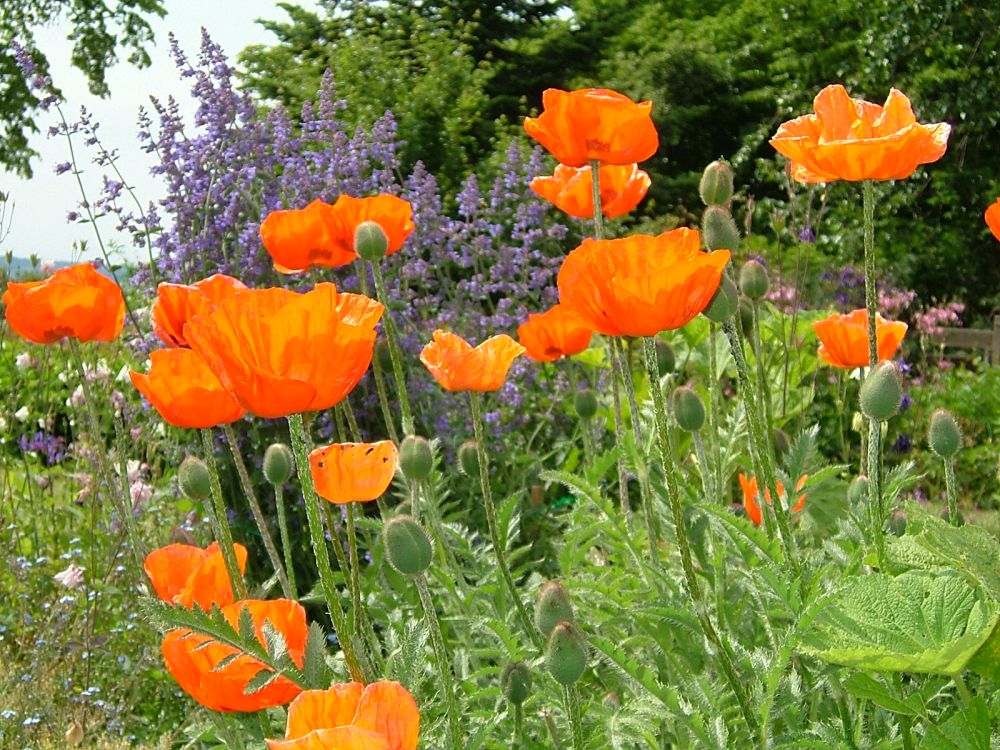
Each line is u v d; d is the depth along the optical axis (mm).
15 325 2275
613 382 2543
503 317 5898
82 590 4641
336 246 2900
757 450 1996
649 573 2211
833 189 12625
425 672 2150
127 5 17656
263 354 1235
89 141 5203
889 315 8594
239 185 5336
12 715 3602
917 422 6773
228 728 1894
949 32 13281
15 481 5879
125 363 5395
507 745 1887
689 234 1509
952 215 12992
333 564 4621
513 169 6816
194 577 1653
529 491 5219
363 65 14414
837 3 16000
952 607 1419
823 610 1635
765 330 4824
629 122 2305
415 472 2145
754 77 18703
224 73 5484
